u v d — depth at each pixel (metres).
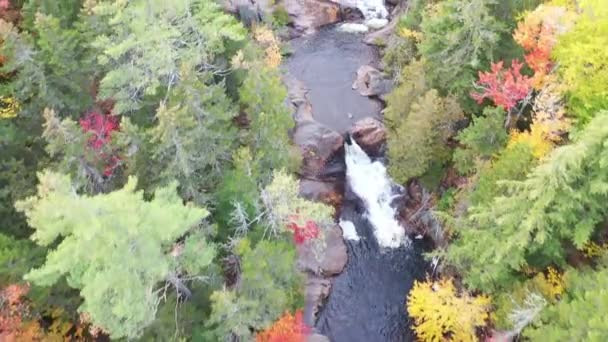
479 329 24.88
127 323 16.73
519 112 26.59
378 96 40.62
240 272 23.08
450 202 30.00
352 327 29.02
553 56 24.30
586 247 22.16
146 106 26.91
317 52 45.81
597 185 18.64
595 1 23.00
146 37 24.59
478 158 26.19
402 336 28.50
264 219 24.16
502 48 29.02
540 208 19.67
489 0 26.80
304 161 35.31
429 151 30.39
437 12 31.08
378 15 50.00
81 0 30.17
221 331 20.64
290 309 24.27
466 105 30.33
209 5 28.72
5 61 27.02
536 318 20.56
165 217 16.92
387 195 34.66
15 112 25.66
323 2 49.19
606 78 22.75
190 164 22.97
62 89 27.34
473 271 23.95
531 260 23.55
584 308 18.36
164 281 22.05
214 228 22.31
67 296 22.72
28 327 20.34
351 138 36.91
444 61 29.48
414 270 31.45
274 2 47.94
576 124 24.02
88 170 22.92
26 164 25.89
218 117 24.03
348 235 33.72
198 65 29.38
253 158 26.34
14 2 30.64
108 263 16.03
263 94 25.88
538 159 23.12
